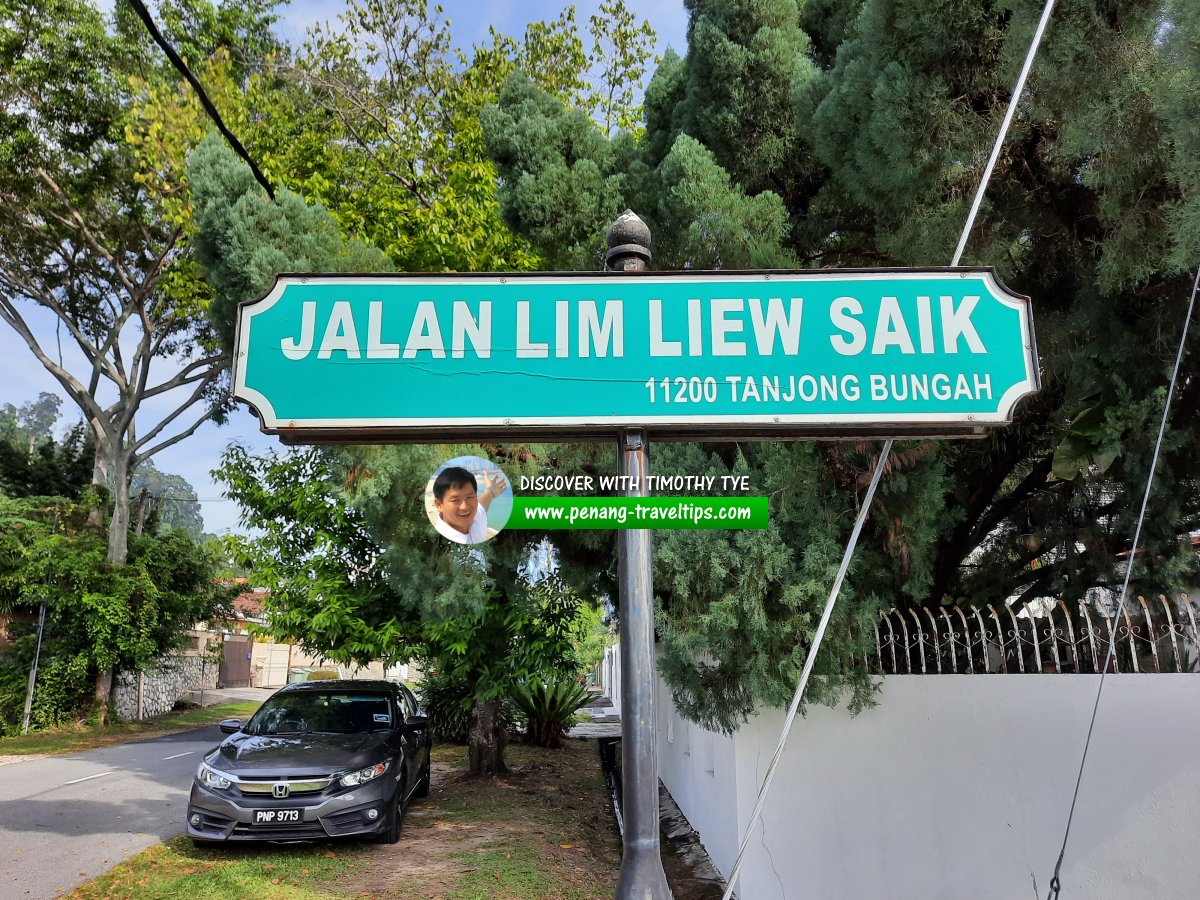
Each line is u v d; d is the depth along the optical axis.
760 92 6.08
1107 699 4.62
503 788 10.10
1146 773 4.47
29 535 19.52
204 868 6.40
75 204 19.06
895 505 4.90
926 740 4.93
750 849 4.96
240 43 16.97
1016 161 4.76
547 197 6.02
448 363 2.07
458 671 9.88
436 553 6.62
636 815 1.89
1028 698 4.78
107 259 20.73
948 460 5.89
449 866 6.44
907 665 5.07
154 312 21.39
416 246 11.69
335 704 8.65
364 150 12.98
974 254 4.80
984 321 2.11
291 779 6.81
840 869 4.89
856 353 2.08
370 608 10.17
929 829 4.81
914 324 2.10
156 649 20.23
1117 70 3.70
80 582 18.84
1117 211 4.08
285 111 13.29
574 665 10.23
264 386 2.05
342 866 6.45
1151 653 4.92
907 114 4.38
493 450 5.56
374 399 2.05
